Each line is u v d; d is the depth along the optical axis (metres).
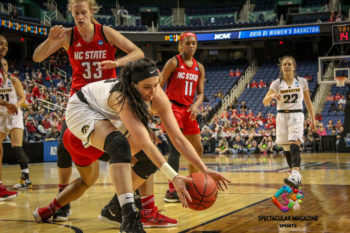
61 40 3.18
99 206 3.97
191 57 4.54
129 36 21.58
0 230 2.92
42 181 6.79
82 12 3.11
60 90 18.27
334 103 18.92
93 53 3.21
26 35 20.31
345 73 18.06
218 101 20.81
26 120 12.56
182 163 11.28
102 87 2.51
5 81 5.50
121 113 2.32
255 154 15.72
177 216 3.34
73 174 7.57
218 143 17.02
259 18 24.39
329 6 23.50
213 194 2.39
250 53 24.03
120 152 2.25
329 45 23.20
